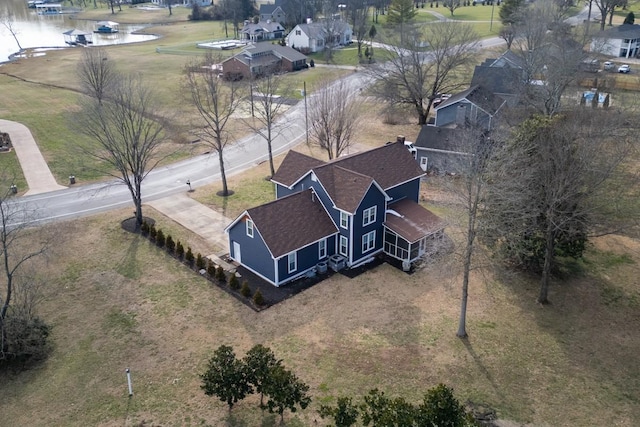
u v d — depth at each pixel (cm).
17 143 6047
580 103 5484
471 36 7912
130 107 4278
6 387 2633
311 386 2586
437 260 3412
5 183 4991
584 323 3109
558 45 6488
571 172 3075
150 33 14888
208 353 2833
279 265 3400
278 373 2259
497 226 3120
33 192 4850
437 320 3109
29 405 2516
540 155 3212
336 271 3616
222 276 3456
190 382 2638
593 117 4212
